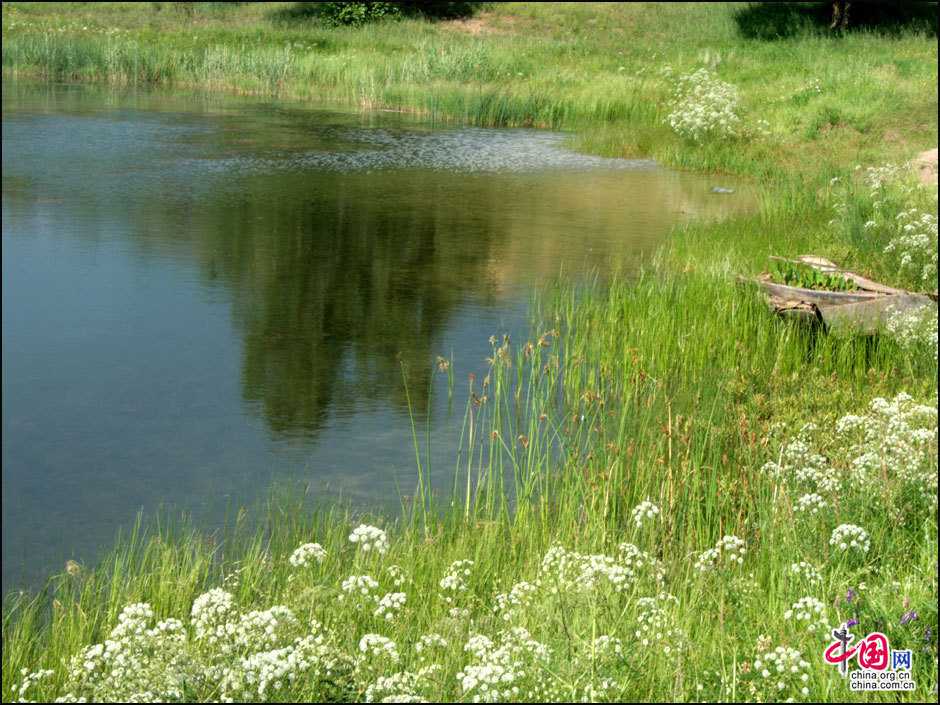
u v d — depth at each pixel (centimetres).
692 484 796
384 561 689
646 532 738
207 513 816
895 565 642
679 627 560
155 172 2264
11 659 587
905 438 764
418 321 1327
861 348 1134
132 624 519
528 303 1404
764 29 4412
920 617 556
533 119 3147
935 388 1020
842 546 630
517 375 1141
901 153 2359
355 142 2734
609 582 598
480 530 768
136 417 1006
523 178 2341
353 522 794
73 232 1752
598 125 3017
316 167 2388
